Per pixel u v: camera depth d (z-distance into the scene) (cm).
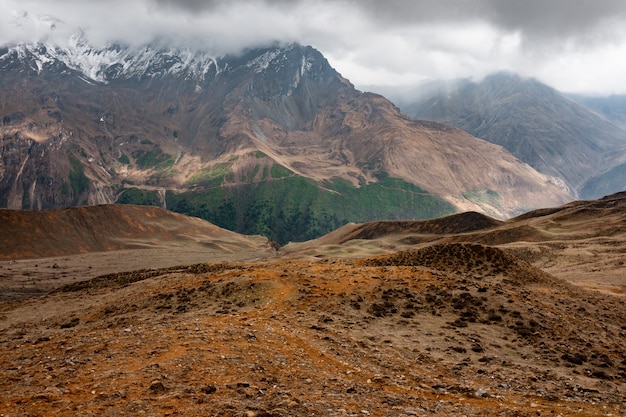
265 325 2962
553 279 5078
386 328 3141
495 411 1703
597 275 8406
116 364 1973
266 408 1490
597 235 14588
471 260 5091
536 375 2416
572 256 11212
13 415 1367
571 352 2909
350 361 2398
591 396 2089
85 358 2128
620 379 2552
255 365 2042
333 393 1778
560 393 2098
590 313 3928
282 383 1858
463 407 1730
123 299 4744
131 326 3100
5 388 1689
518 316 3397
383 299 3681
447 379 2220
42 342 2841
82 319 4291
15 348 2683
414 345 2795
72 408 1434
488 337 3064
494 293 3747
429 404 1744
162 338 2442
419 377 2209
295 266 4894
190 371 1870
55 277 15188
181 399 1531
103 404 1472
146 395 1568
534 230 15888
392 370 2312
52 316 5334
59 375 1838
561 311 3741
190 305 3850
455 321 3312
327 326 3062
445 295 3716
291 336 2752
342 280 4138
